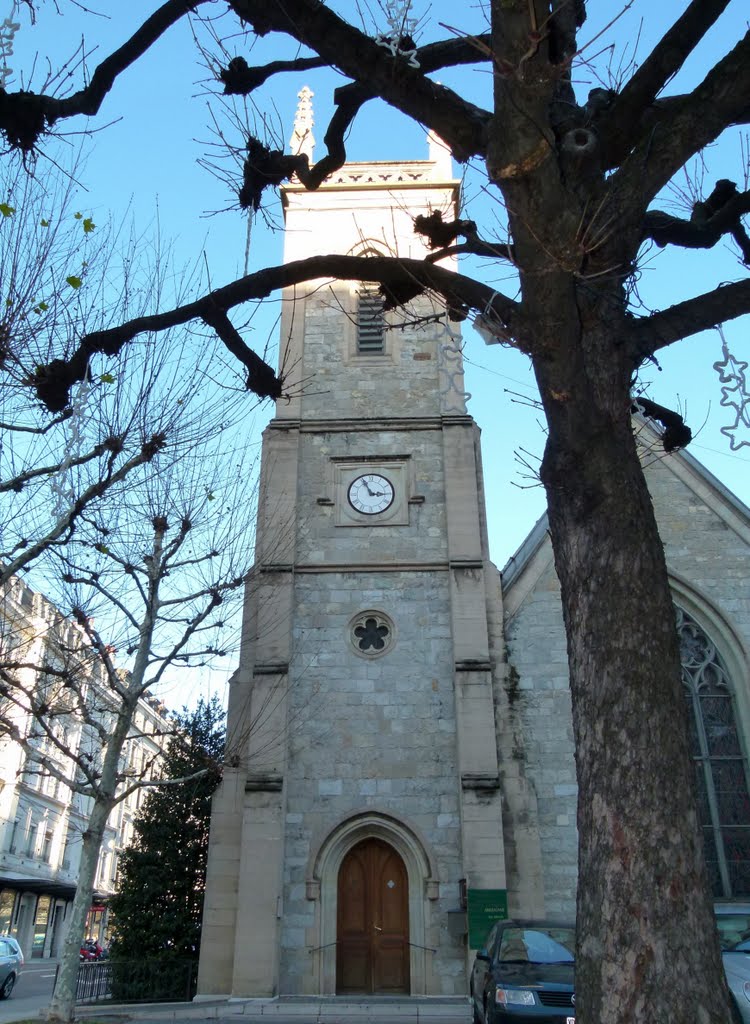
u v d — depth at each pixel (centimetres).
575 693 538
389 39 650
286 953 1625
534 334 609
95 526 1358
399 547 1995
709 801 1748
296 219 2477
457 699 1791
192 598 1517
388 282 795
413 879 1695
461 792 1706
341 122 867
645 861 466
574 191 646
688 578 1931
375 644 1908
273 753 1733
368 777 1764
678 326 686
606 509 567
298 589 1952
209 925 1642
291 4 645
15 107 757
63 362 835
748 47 606
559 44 666
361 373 2230
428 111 690
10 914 4519
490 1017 988
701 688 1848
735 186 849
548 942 1109
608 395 606
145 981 1994
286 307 2322
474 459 2083
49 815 5138
